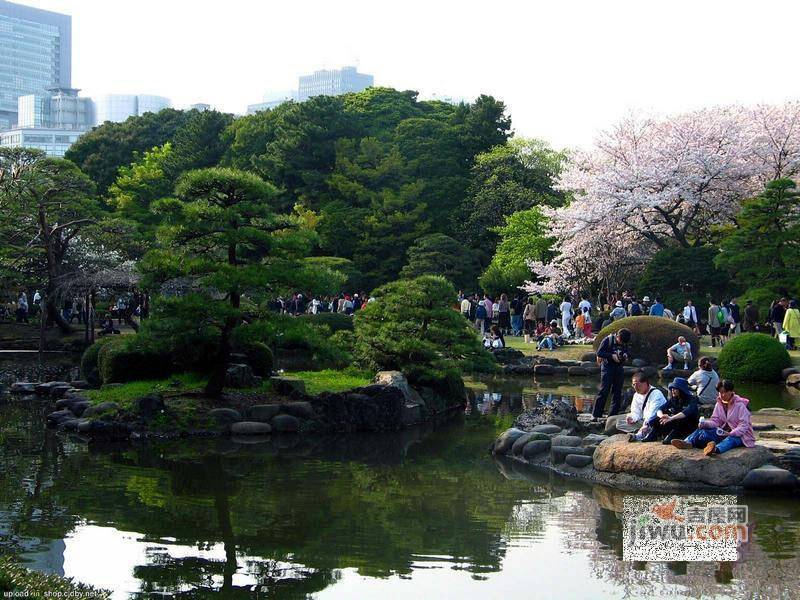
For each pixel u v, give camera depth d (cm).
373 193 5288
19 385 2311
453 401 2152
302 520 1138
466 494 1275
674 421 1333
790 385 2455
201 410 1784
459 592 873
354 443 1688
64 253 3419
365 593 877
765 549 998
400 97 6956
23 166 2969
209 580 913
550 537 1057
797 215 3272
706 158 3888
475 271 4909
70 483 1324
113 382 2069
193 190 1817
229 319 1781
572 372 2814
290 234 1820
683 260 3719
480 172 5697
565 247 4175
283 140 5509
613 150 4306
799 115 3953
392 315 2173
